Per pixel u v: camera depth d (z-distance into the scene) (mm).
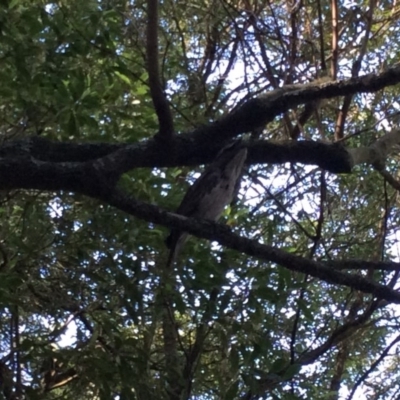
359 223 7586
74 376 5266
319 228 5684
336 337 6457
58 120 5031
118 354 4859
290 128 6098
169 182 5422
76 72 5066
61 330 4875
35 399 4828
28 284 5125
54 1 5152
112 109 5527
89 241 5219
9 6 4824
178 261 5227
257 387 4824
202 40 7625
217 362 5797
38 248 5086
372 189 7559
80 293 5203
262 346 4891
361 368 7789
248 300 5008
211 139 4629
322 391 6727
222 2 5871
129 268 5031
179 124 6160
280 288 5090
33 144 4723
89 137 5406
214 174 5160
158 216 4172
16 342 5328
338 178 7449
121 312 5562
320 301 7172
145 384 4891
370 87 4656
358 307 7027
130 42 6266
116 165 4262
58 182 4098
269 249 4258
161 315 5480
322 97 4703
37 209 5438
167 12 6805
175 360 5477
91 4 5207
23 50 4844
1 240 5305
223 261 5207
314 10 6691
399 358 7641
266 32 6090
